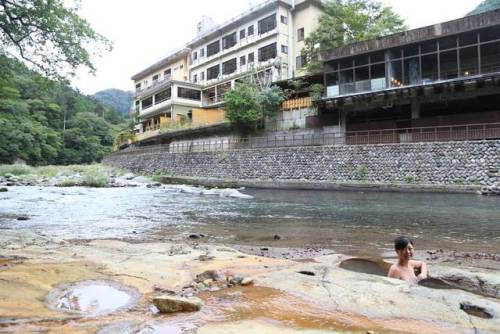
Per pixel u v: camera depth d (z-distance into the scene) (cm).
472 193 1781
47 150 6012
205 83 4753
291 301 356
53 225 1085
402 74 2352
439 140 2133
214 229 1012
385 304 343
